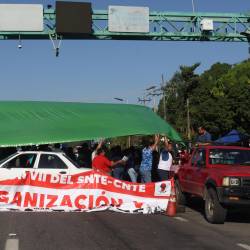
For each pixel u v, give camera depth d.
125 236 10.24
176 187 15.38
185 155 17.98
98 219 12.55
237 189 11.71
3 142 15.10
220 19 36.06
